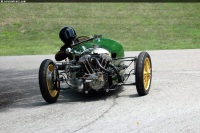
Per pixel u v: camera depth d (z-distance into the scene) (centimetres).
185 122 1001
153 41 3322
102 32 3709
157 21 3900
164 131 944
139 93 1297
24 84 1747
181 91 1349
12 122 1118
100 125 1020
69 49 1331
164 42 3253
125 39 3456
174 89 1388
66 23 3969
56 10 4291
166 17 3991
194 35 3459
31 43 3484
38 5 4419
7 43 3516
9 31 3841
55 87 1304
